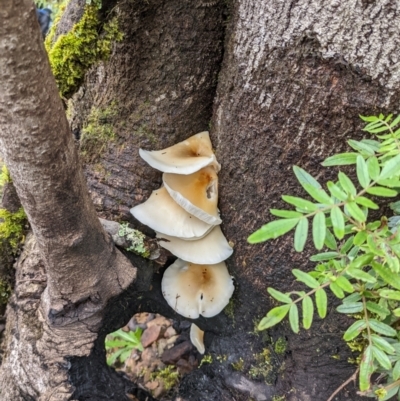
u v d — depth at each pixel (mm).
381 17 268
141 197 397
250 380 437
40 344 392
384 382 349
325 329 372
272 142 334
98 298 373
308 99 306
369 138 305
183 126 389
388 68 280
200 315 434
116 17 344
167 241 387
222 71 367
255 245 376
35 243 435
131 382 479
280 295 234
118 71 370
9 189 455
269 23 303
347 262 261
